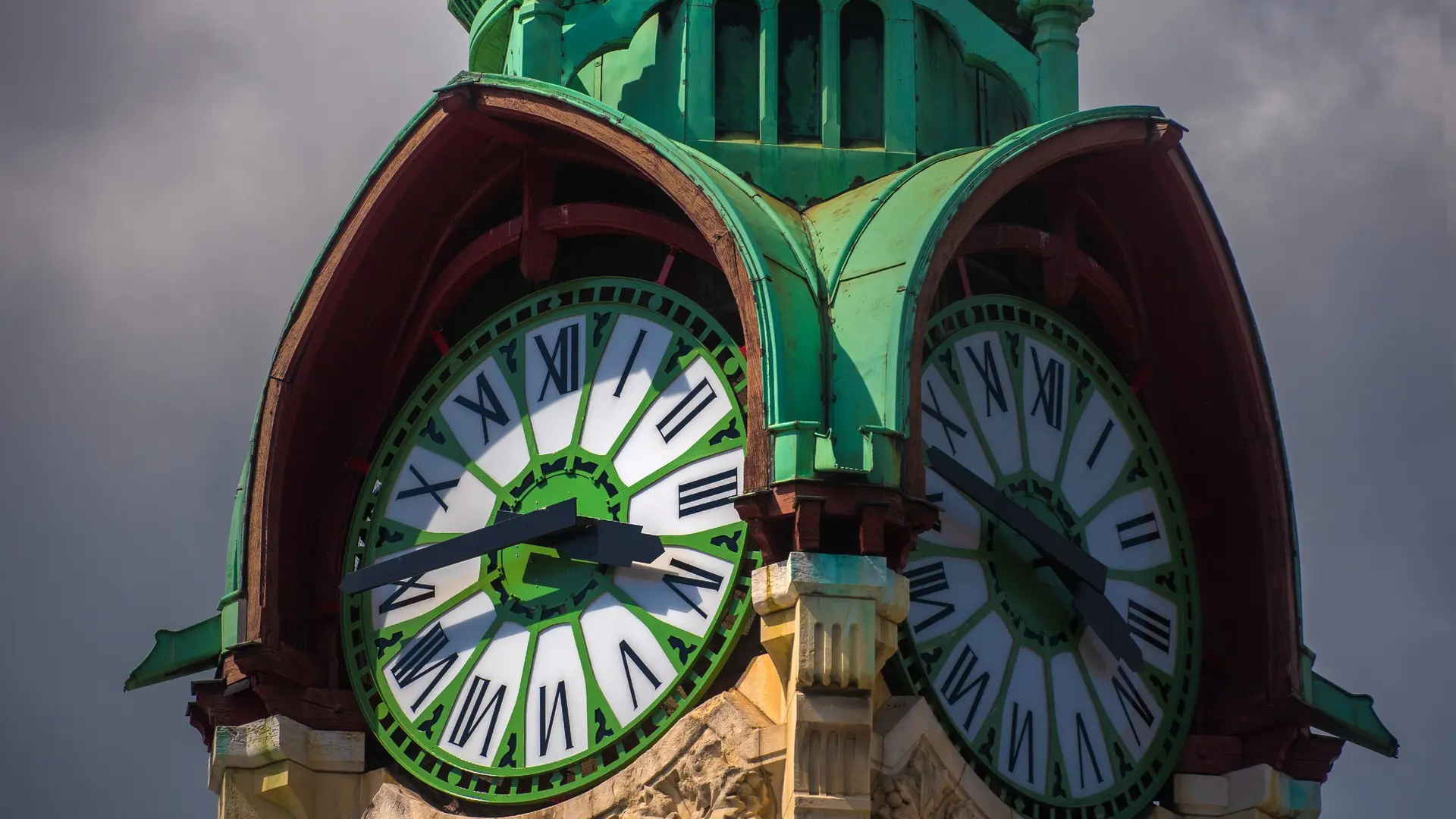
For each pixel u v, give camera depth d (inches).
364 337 1358.3
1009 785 1272.1
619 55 1373.0
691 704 1252.5
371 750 1315.2
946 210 1259.8
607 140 1288.1
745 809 1224.2
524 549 1304.1
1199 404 1369.3
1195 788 1326.3
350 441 1359.5
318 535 1350.9
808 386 1228.5
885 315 1237.1
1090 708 1304.1
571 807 1259.2
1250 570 1353.3
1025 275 1353.3
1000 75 1375.5
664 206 1323.8
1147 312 1376.7
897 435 1220.5
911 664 1259.2
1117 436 1350.9
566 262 1343.5
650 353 1304.1
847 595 1205.7
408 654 1315.2
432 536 1326.3
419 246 1355.8
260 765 1314.0
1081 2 1393.9
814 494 1208.2
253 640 1316.4
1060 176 1344.7
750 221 1259.2
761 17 1362.0
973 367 1316.4
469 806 1282.0
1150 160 1337.4
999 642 1286.9
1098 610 1302.9
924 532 1245.7
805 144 1348.4
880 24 1370.6
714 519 1268.5
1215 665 1352.1
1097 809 1295.5
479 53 1414.9
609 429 1302.9
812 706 1202.0
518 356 1333.7
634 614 1273.4
